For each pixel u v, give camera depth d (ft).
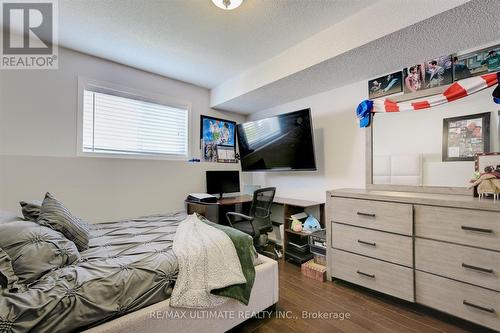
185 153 11.18
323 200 9.85
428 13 4.99
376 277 6.40
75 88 8.23
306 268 7.93
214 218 9.10
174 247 4.79
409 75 7.33
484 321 4.86
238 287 4.67
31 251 3.69
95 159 8.22
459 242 5.16
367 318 5.58
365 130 8.25
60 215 4.81
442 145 6.63
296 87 9.21
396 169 7.43
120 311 3.61
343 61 7.02
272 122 10.25
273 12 6.16
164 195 9.80
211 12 6.18
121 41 7.59
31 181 7.16
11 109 7.14
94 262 4.12
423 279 5.65
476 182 5.78
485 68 6.05
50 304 3.12
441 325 5.31
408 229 5.86
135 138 9.78
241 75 10.07
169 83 10.61
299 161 9.62
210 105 12.00
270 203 9.00
